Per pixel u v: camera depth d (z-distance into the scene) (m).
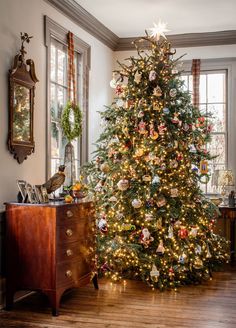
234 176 6.72
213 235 5.62
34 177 4.76
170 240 5.02
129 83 5.28
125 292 4.73
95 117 6.47
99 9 5.71
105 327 3.65
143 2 5.48
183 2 5.47
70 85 5.52
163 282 4.89
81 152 6.07
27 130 4.57
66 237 4.20
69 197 4.43
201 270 5.26
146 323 3.74
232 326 3.68
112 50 7.09
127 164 5.16
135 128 5.16
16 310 4.13
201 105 6.92
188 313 4.02
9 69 4.30
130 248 4.89
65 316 3.95
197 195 5.32
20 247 4.13
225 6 5.61
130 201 5.08
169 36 6.81
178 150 5.14
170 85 5.18
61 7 5.32
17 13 4.45
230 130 6.75
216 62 6.80
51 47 5.30
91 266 4.75
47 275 4.03
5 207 4.21
